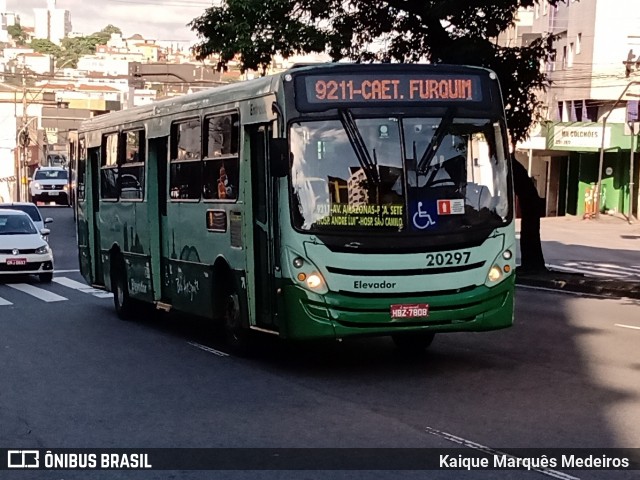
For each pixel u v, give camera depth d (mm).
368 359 11969
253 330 11852
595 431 8070
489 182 10875
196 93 13414
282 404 9328
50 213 56469
